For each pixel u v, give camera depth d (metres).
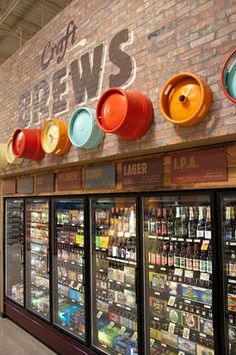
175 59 2.44
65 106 3.73
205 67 2.21
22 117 4.76
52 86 4.00
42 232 4.51
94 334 3.43
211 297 2.44
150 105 2.57
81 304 3.66
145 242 2.92
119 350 3.14
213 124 2.12
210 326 2.47
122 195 3.08
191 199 2.61
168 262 2.80
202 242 2.54
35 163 4.07
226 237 2.30
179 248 2.74
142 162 2.88
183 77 2.24
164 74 2.51
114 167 3.16
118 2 3.00
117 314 3.30
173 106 2.31
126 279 3.16
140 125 2.53
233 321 2.29
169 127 2.41
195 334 2.58
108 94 2.67
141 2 2.76
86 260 3.49
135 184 2.94
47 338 4.01
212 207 2.32
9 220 5.34
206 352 2.48
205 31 2.24
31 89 4.51
